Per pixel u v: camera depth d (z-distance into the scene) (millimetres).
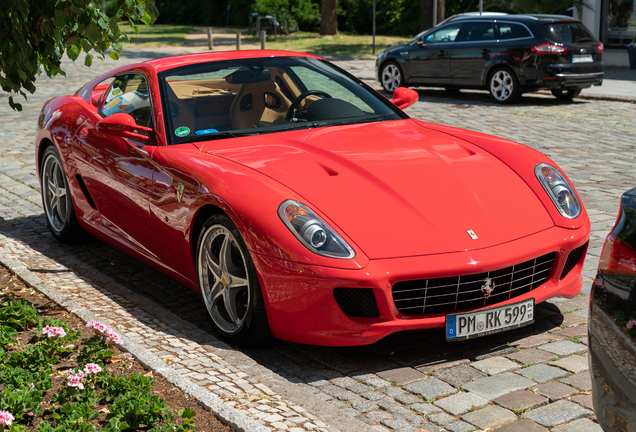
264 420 2750
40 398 2746
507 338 3582
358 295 3182
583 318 3789
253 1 46562
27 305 3799
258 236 3281
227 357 3453
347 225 3270
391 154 3885
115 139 4520
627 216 2184
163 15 56438
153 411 2688
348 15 40531
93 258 5145
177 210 3836
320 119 4480
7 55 3740
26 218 6219
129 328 3795
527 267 3402
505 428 2713
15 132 10289
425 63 14414
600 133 9773
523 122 10820
